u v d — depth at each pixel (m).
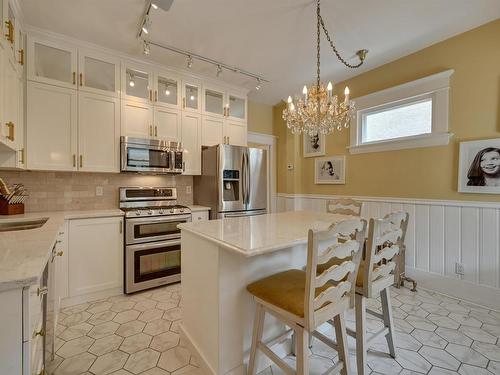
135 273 2.55
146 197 3.14
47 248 1.12
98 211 2.62
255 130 4.40
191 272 1.64
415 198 2.78
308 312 1.05
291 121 2.24
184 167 3.22
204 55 2.81
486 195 2.30
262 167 3.59
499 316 2.11
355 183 3.40
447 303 2.34
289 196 4.28
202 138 3.38
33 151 2.27
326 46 2.65
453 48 2.48
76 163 2.48
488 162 2.27
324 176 3.80
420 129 2.80
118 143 2.73
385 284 1.48
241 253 1.11
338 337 1.28
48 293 1.36
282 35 2.44
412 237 2.79
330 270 1.12
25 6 1.99
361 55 2.76
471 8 2.08
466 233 2.42
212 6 2.03
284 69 3.16
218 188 3.14
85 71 2.56
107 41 2.51
